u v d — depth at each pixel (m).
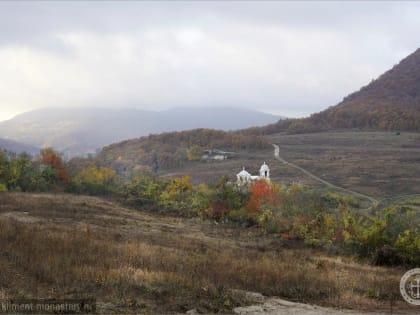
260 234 37.53
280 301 13.58
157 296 12.28
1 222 21.92
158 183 61.06
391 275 21.16
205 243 27.42
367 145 160.25
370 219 37.88
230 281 15.08
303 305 13.38
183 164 148.62
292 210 44.66
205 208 45.66
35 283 12.18
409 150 145.50
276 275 16.34
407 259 26.19
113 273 13.55
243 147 168.50
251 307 12.53
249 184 59.34
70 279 12.81
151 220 38.47
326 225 36.81
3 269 13.10
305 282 15.98
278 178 114.62
